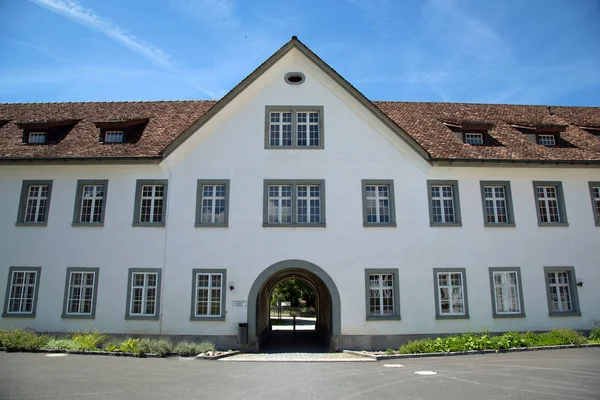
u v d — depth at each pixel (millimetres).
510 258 18906
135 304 18000
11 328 17812
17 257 18406
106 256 18297
